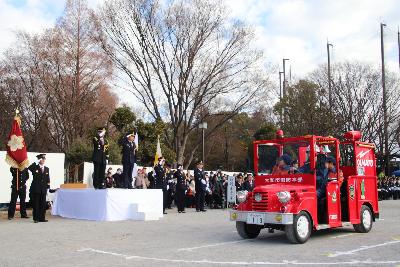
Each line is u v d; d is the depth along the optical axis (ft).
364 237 36.68
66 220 50.55
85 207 51.90
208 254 28.68
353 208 38.42
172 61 103.71
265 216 33.06
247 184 74.38
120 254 28.76
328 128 106.83
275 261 26.20
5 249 30.66
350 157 39.55
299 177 35.78
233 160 175.42
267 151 38.78
